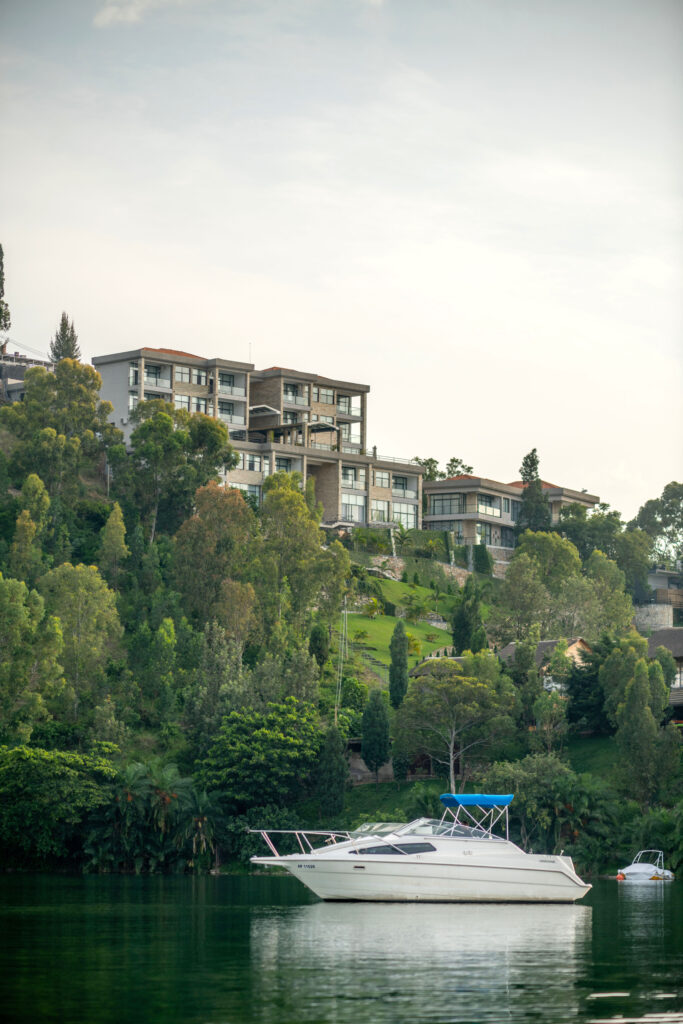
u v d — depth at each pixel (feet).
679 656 384.88
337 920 168.04
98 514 506.89
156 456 520.42
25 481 481.87
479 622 440.45
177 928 158.40
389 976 116.06
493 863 193.16
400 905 190.29
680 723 338.13
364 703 394.73
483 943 141.49
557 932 152.97
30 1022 93.97
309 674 369.50
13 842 305.53
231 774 328.49
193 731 356.59
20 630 360.07
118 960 126.93
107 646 407.85
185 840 312.09
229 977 115.44
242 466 584.81
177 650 400.47
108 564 454.81
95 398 554.05
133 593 435.12
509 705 340.59
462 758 347.15
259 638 424.87
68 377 549.13
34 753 309.01
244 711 344.08
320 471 616.80
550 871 193.77
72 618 382.22
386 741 356.59
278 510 467.11
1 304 579.48
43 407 541.34
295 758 331.57
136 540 472.85
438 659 352.90
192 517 453.58
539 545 566.77
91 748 334.24
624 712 312.91
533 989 108.47
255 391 636.07
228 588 419.33
